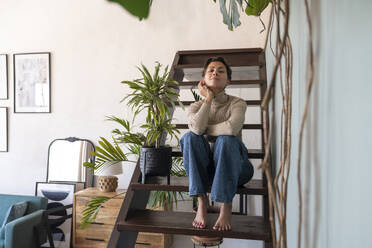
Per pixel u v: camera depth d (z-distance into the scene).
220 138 1.39
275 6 0.76
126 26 3.50
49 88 3.61
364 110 0.51
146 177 1.78
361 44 0.52
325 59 0.71
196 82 1.97
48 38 3.65
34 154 3.62
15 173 3.66
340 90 0.62
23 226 2.73
